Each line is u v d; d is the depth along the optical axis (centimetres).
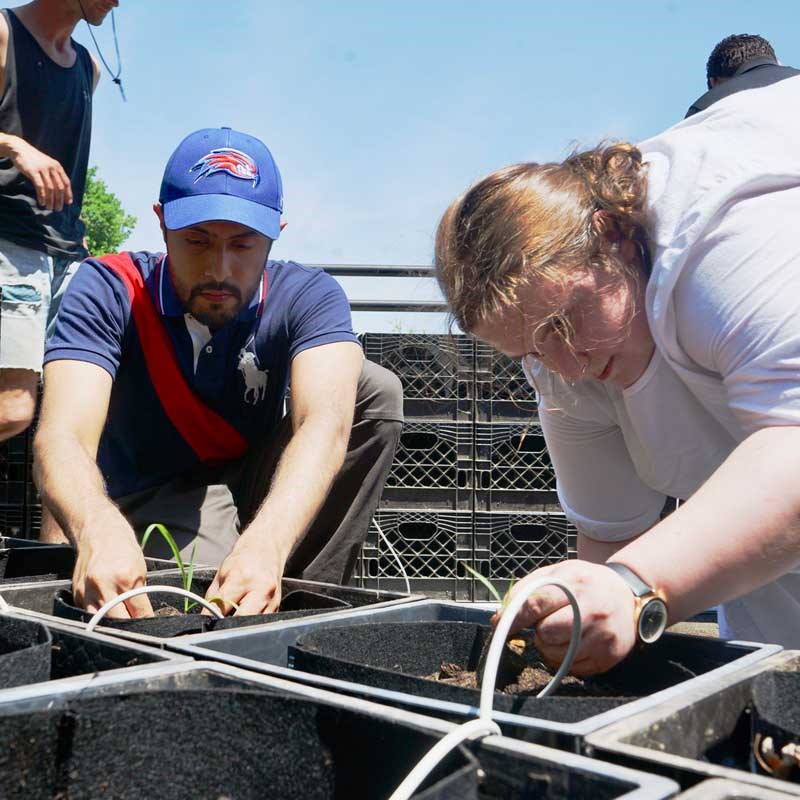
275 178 191
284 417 210
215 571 154
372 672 80
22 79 274
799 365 94
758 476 90
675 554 88
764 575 89
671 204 108
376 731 63
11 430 282
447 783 54
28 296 278
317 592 137
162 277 195
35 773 60
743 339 101
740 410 101
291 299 201
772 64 337
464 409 298
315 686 76
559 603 85
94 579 119
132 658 84
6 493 303
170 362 195
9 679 74
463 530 295
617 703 73
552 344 115
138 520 195
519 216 109
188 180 180
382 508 296
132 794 63
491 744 59
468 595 292
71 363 177
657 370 124
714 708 71
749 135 109
